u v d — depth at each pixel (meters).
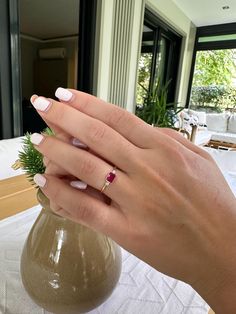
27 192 0.46
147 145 0.16
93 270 0.21
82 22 1.40
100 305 0.23
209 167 0.17
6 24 0.94
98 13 1.36
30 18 2.47
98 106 0.16
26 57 3.49
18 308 0.22
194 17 2.51
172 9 2.16
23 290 0.24
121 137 0.16
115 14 1.46
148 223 0.16
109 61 1.52
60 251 0.20
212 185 0.17
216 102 3.00
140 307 0.23
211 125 2.83
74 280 0.20
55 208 0.18
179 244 0.16
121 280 0.26
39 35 3.24
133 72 1.80
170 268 0.17
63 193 0.16
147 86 2.24
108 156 0.16
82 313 0.22
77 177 0.16
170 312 0.23
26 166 0.22
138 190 0.16
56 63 3.44
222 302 0.17
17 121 1.06
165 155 0.16
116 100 1.67
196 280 0.17
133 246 0.16
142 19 1.73
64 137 0.16
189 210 0.16
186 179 0.16
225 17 2.48
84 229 0.21
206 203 0.16
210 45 2.81
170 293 0.25
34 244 0.21
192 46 2.83
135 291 0.25
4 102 1.00
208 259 0.16
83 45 1.44
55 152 0.16
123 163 0.16
